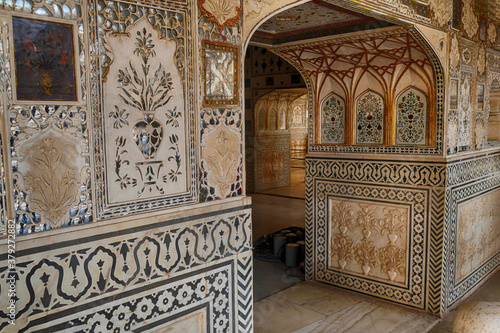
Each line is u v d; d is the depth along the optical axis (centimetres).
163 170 157
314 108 394
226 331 183
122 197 147
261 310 348
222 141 176
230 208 180
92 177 139
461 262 359
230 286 183
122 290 147
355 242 377
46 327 131
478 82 366
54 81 130
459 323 266
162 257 158
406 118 341
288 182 786
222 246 179
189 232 166
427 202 331
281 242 484
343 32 305
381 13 242
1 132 120
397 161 345
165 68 156
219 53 173
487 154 394
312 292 385
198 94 166
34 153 127
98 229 140
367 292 372
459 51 330
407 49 308
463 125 346
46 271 129
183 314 167
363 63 345
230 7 175
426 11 283
